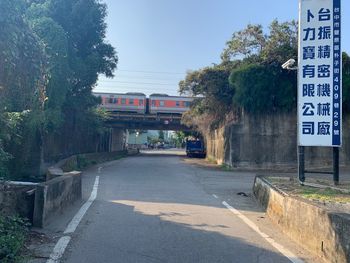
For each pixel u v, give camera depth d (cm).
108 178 2380
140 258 749
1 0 656
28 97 766
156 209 1313
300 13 1449
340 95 1429
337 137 1435
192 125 5281
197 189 1952
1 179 908
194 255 777
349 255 642
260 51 3722
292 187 1418
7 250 699
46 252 762
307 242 824
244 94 3334
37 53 748
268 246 853
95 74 3306
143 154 7162
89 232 945
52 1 3050
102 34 3369
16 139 1205
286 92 3297
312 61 1442
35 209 960
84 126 3766
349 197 1190
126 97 6475
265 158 3319
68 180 1266
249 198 1675
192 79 4009
